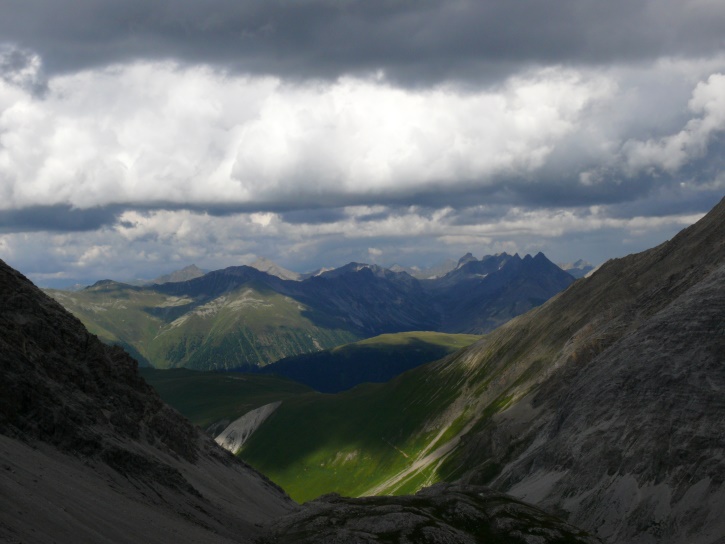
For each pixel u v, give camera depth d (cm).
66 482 7394
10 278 12431
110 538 6344
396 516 11075
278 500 15588
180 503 9744
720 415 13688
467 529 11406
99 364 13025
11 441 7831
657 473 13350
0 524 5128
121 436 10981
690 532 11944
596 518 13250
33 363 10419
